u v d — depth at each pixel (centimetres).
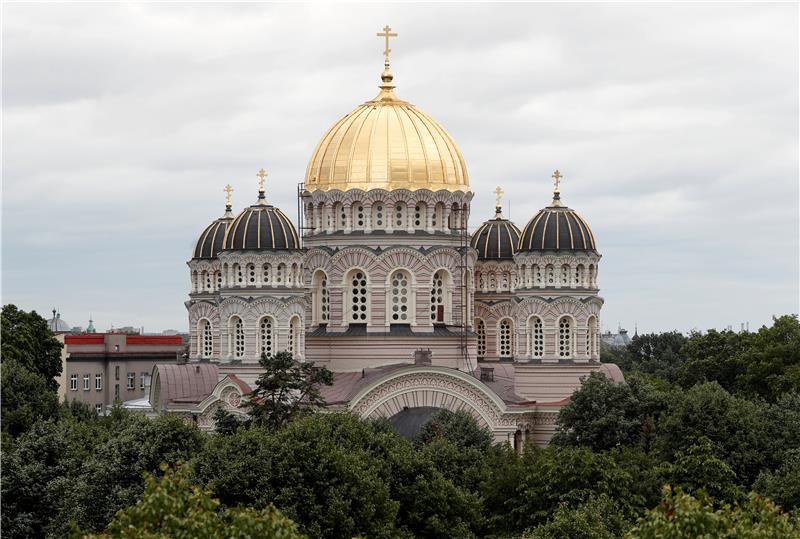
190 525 18025
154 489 18638
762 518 18912
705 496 18638
